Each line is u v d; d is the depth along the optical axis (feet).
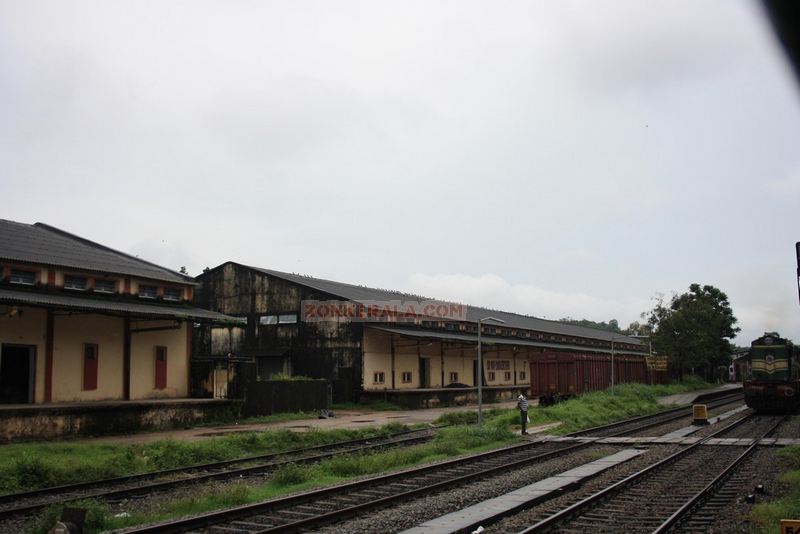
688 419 104.32
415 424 92.32
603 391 132.16
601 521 34.73
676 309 212.02
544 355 124.16
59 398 77.71
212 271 139.64
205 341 136.46
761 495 40.40
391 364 131.64
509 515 36.52
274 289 132.87
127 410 77.36
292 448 68.49
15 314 73.10
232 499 40.09
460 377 154.71
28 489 45.47
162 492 45.11
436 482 47.26
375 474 51.29
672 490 43.14
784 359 105.60
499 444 71.61
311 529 33.45
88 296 84.43
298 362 128.16
